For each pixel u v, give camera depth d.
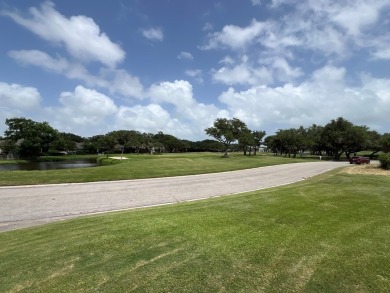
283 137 60.94
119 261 4.04
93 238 5.08
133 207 9.16
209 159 39.62
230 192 12.19
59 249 4.58
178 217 6.53
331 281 3.42
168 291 3.20
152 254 4.27
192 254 4.24
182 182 15.27
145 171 19.53
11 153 65.25
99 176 16.25
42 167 37.59
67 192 11.61
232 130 49.59
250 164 29.72
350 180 13.98
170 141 105.06
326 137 55.72
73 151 85.25
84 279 3.51
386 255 4.16
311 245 4.57
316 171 22.42
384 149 28.38
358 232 5.23
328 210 7.12
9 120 67.38
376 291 3.20
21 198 10.30
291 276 3.54
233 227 5.64
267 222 6.00
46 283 3.42
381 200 8.51
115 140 77.69
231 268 3.77
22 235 5.70
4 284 3.42
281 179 17.12
